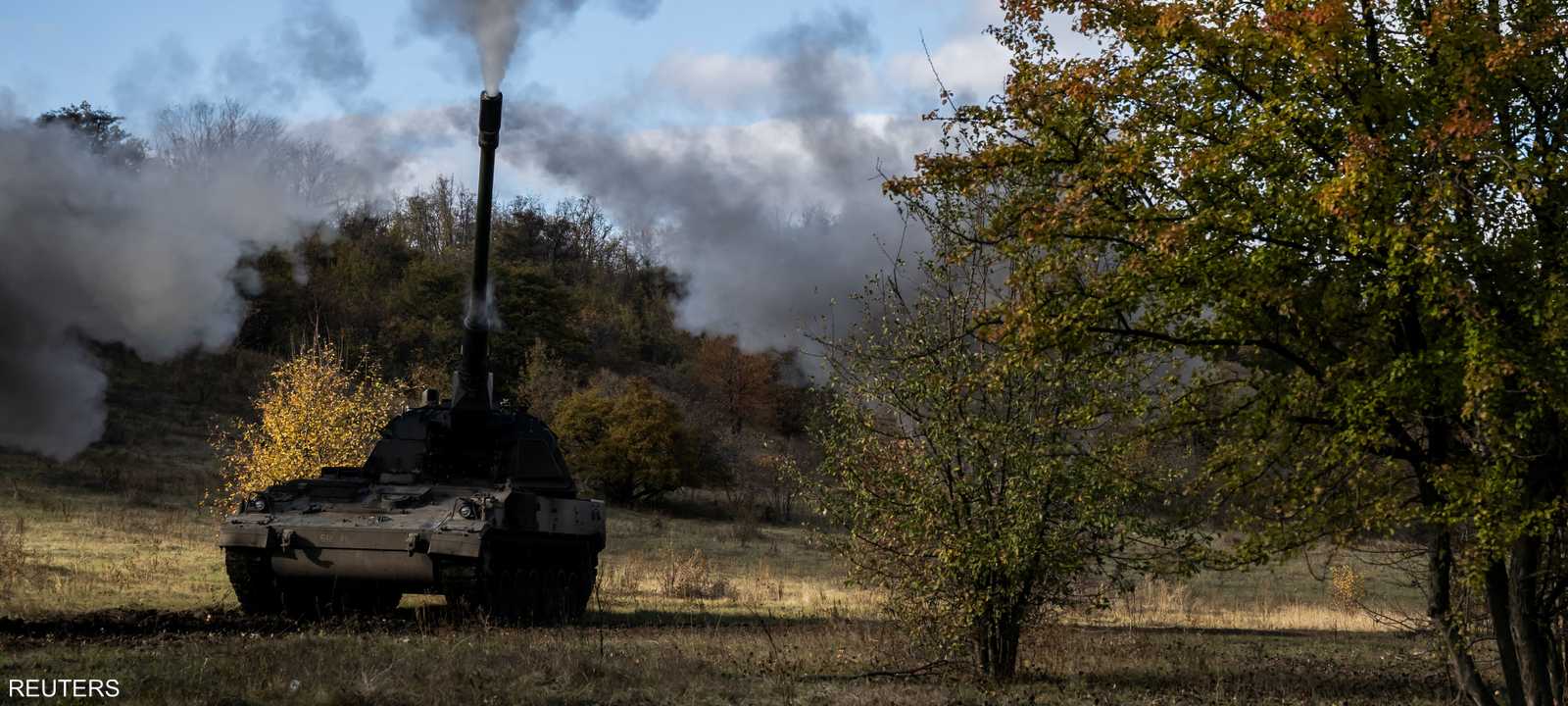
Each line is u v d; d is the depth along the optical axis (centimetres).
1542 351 958
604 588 2572
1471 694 1116
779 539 5156
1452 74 981
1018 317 1077
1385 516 1088
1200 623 2381
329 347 3247
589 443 6353
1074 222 1042
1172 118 1088
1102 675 1409
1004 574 1248
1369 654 1808
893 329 1266
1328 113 1020
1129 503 1230
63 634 1452
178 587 2123
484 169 1736
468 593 1742
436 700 1052
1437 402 1009
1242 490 1130
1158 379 1159
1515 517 977
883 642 1522
